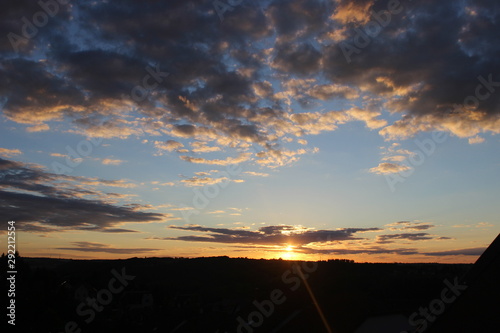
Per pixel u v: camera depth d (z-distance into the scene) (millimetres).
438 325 6855
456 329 6633
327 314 26000
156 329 39125
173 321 40250
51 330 31469
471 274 6594
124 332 37281
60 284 41969
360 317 24312
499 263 6332
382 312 24500
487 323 6312
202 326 35688
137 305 46219
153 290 48094
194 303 44062
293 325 26203
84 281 46812
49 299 35594
